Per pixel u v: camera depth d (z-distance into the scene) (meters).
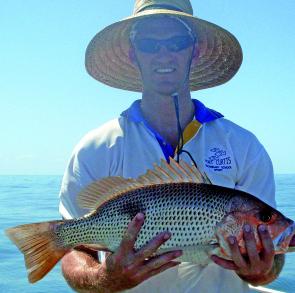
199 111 0.89
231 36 0.95
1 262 3.12
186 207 0.71
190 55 0.89
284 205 7.73
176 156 0.85
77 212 0.84
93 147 0.86
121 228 0.73
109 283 0.72
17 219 6.14
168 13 0.85
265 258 0.69
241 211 0.70
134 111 0.89
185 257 0.71
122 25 0.93
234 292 0.81
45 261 0.74
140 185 0.74
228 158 0.86
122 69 1.04
